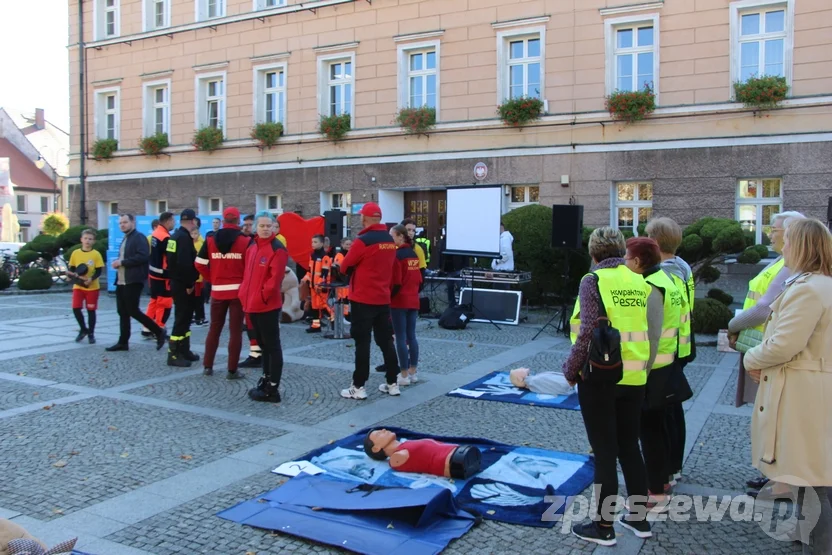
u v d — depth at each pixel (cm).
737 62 1628
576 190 1802
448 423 661
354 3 2097
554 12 1805
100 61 2662
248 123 2333
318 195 2203
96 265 1125
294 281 1275
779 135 1580
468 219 1412
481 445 579
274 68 2281
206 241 849
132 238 1034
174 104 2494
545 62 1823
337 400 751
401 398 760
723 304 1210
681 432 494
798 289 364
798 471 363
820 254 366
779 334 364
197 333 1263
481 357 1005
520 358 996
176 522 438
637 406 412
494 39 1891
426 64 2031
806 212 1560
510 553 397
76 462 550
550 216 1473
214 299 849
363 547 395
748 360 388
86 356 1008
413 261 813
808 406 364
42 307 1678
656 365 437
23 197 5269
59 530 427
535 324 1348
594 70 1766
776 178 1619
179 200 2495
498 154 1895
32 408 714
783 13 1599
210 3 2441
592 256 427
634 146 1730
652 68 1728
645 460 459
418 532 415
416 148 2023
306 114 2216
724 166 1639
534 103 1819
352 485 488
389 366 768
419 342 1140
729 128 1634
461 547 403
